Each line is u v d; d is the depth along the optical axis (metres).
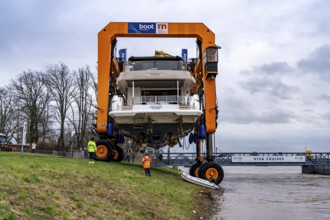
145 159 21.84
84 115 61.25
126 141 43.81
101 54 26.52
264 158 50.22
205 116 26.09
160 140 26.25
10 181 10.45
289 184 36.78
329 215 15.96
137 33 26.88
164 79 25.64
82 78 62.84
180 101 24.86
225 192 24.98
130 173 20.41
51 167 14.94
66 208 9.66
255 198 22.12
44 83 62.72
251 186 33.06
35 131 62.41
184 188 21.83
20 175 11.55
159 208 13.70
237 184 35.75
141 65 26.30
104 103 26.05
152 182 19.41
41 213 8.59
